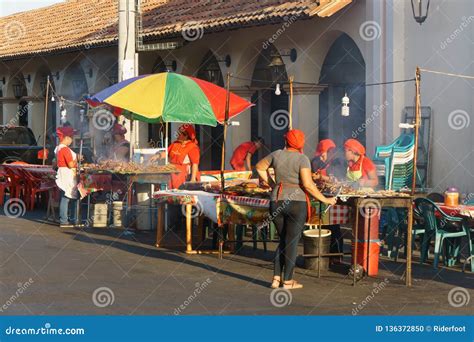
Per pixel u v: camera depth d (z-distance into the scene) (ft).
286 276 33.12
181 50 73.92
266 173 33.06
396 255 39.40
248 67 67.21
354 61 58.80
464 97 48.49
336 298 31.45
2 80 106.93
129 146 55.11
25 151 85.66
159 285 33.88
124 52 55.31
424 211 38.24
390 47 52.85
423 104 51.19
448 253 38.11
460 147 48.80
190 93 46.96
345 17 56.34
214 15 66.28
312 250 37.27
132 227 50.83
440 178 50.24
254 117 72.02
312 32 59.06
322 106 61.62
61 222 53.36
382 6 53.26
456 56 48.88
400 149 45.93
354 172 38.63
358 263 35.96
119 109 51.08
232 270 37.24
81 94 93.86
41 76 100.32
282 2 60.39
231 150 69.56
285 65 61.98
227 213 38.70
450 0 49.14
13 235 49.16
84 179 52.85
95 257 40.91
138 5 55.93
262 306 30.12
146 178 49.11
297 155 32.53
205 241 45.98
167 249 43.50
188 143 50.03
